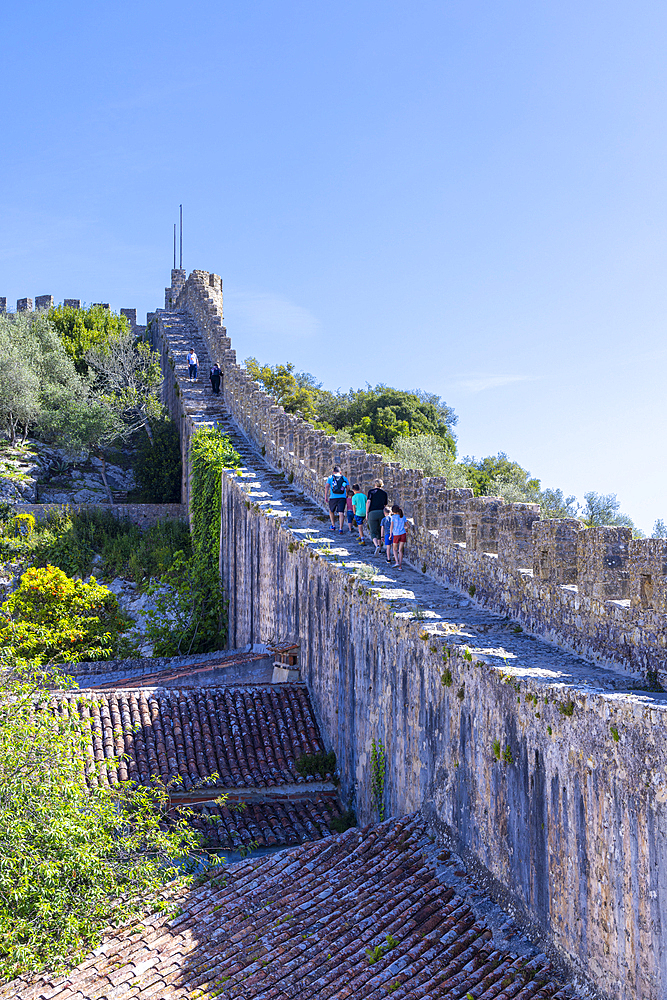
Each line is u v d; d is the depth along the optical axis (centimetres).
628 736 927
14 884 1334
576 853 1021
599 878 975
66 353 6275
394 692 1619
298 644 2306
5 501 4541
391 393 7844
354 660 1855
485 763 1254
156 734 1973
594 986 983
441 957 1134
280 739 2028
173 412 5278
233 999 1147
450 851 1368
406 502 2112
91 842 1465
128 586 3766
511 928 1152
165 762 1891
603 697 972
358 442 6494
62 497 4975
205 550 3300
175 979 1219
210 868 1564
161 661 2834
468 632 1460
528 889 1134
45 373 5828
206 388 4741
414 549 2033
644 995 895
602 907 969
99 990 1209
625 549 1241
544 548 1420
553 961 1064
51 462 5253
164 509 4194
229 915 1365
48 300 7669
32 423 5512
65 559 3822
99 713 2020
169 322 6203
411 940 1186
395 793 1612
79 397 5594
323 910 1313
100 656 3191
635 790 912
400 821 1502
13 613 3272
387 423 7325
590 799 993
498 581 1599
